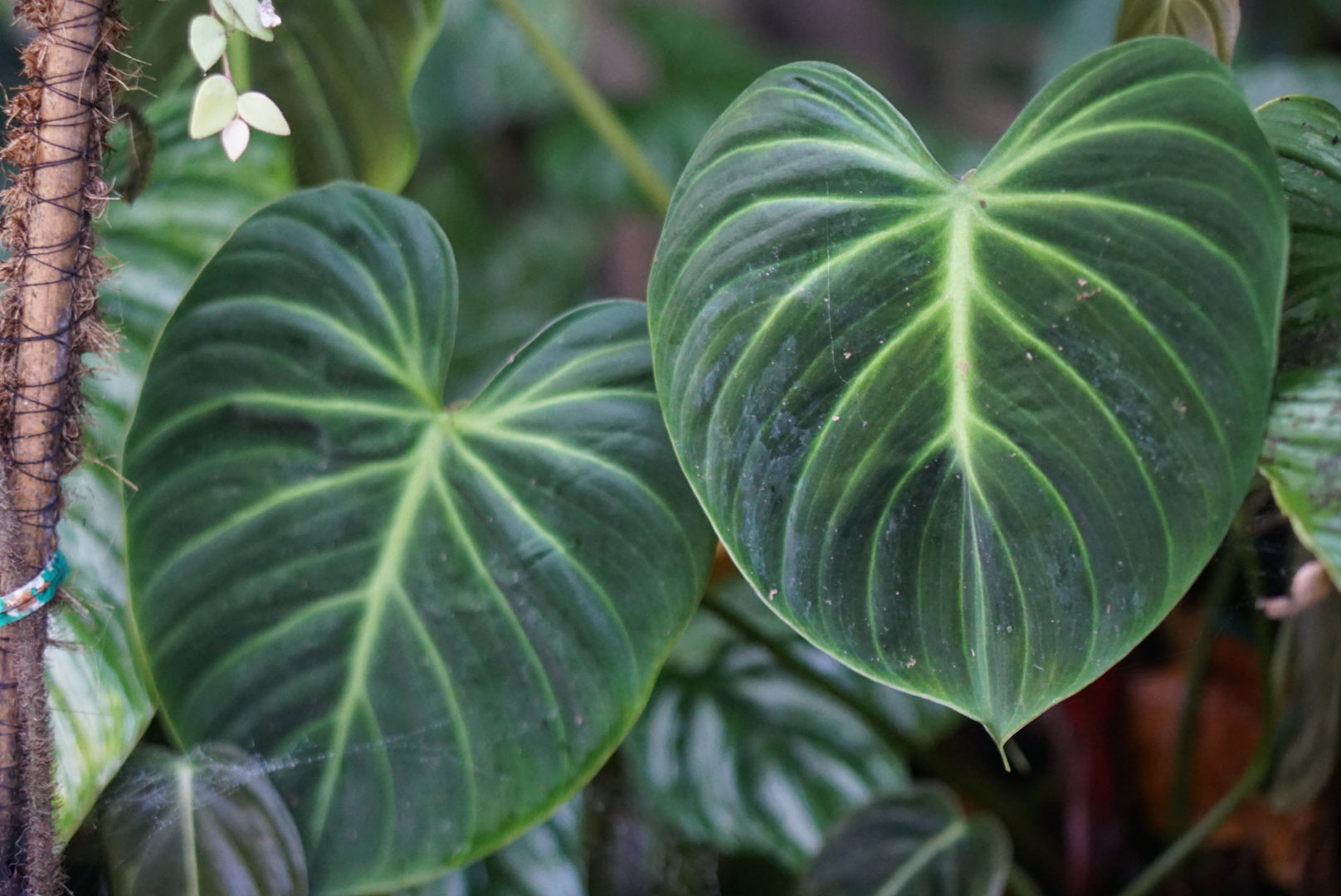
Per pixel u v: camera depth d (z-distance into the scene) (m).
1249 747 1.49
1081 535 1.10
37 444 1.14
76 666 1.17
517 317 2.14
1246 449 1.09
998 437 1.10
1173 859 1.39
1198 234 1.09
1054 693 1.10
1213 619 1.39
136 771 1.19
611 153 2.47
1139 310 1.09
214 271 1.16
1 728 1.15
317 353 1.17
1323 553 1.10
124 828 1.18
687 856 1.44
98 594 1.19
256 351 1.17
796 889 1.32
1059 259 1.10
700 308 1.12
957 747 1.68
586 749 1.16
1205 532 1.09
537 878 1.34
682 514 1.16
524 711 1.16
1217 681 1.53
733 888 1.45
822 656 1.49
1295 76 1.66
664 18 2.77
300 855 1.15
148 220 1.23
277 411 1.17
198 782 1.17
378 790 1.16
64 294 1.14
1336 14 2.41
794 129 1.12
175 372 1.16
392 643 1.17
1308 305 1.14
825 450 1.11
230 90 1.14
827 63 1.13
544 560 1.16
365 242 1.18
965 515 1.10
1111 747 1.48
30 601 1.14
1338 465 1.11
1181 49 1.10
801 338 1.11
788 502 1.11
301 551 1.17
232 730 1.16
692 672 1.50
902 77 3.47
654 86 2.64
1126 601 1.10
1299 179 1.16
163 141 1.24
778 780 1.45
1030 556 1.10
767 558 1.11
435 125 2.60
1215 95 1.09
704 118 2.56
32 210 1.13
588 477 1.17
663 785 1.46
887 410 1.11
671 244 1.12
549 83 2.49
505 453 1.17
